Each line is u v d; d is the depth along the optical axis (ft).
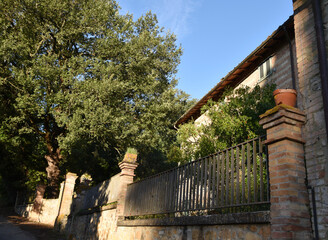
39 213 61.77
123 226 25.18
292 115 11.92
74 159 80.53
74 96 49.93
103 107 50.21
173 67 70.64
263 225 11.59
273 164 11.73
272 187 11.48
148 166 87.15
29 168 77.56
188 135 31.24
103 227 29.55
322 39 12.17
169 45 69.56
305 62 13.01
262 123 12.74
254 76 35.63
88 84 51.08
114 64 57.52
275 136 11.94
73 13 54.03
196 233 15.61
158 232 19.51
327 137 10.92
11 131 69.77
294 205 10.64
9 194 80.89
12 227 42.78
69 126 48.70
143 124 59.67
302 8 13.82
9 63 52.60
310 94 12.32
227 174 14.70
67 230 41.16
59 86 52.65
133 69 59.72
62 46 59.00
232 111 26.40
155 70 66.33
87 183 42.88
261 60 34.50
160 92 66.28
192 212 20.88
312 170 11.27
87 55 63.21
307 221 10.74
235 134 24.85
